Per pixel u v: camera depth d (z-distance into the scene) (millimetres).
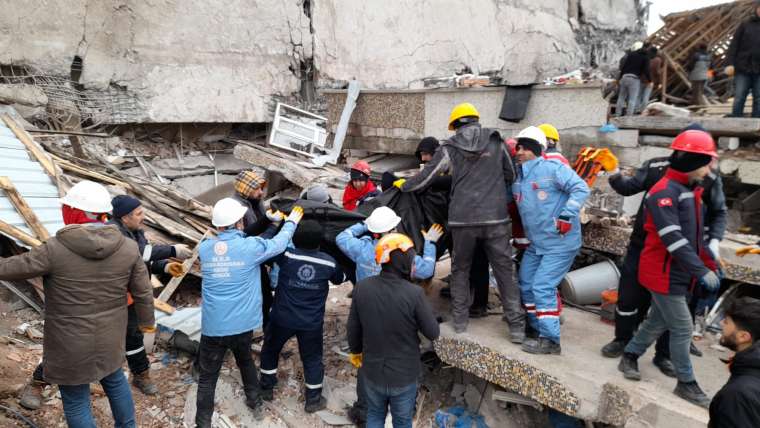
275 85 12070
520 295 4160
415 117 9164
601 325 4492
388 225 3932
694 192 3199
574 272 5035
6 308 4949
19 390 3955
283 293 4055
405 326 3291
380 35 13867
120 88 10008
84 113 9625
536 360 3725
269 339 4203
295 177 8797
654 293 3236
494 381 3906
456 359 4141
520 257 4676
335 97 10383
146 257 4098
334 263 4133
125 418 3432
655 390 3365
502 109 7668
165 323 5070
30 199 5656
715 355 4109
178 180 10664
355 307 3410
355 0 13227
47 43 9078
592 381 3438
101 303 3084
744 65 6836
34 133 7758
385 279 3348
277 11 11812
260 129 12430
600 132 6984
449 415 4355
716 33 11938
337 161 10773
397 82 14414
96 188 3498
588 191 3475
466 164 3809
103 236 3072
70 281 2982
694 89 10836
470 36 15805
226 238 3777
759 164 6523
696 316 4699
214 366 3836
